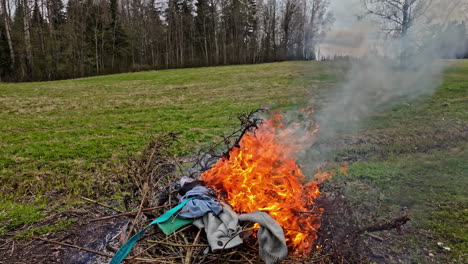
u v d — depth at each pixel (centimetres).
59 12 4647
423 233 403
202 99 1609
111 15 4600
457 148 734
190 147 793
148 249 292
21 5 3525
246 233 308
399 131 873
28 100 1648
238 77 2364
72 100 1655
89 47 4194
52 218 484
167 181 457
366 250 371
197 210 314
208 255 287
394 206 471
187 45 5300
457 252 363
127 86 2173
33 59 3697
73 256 398
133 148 799
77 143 852
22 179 608
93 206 516
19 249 414
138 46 4803
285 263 298
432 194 505
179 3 5378
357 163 667
